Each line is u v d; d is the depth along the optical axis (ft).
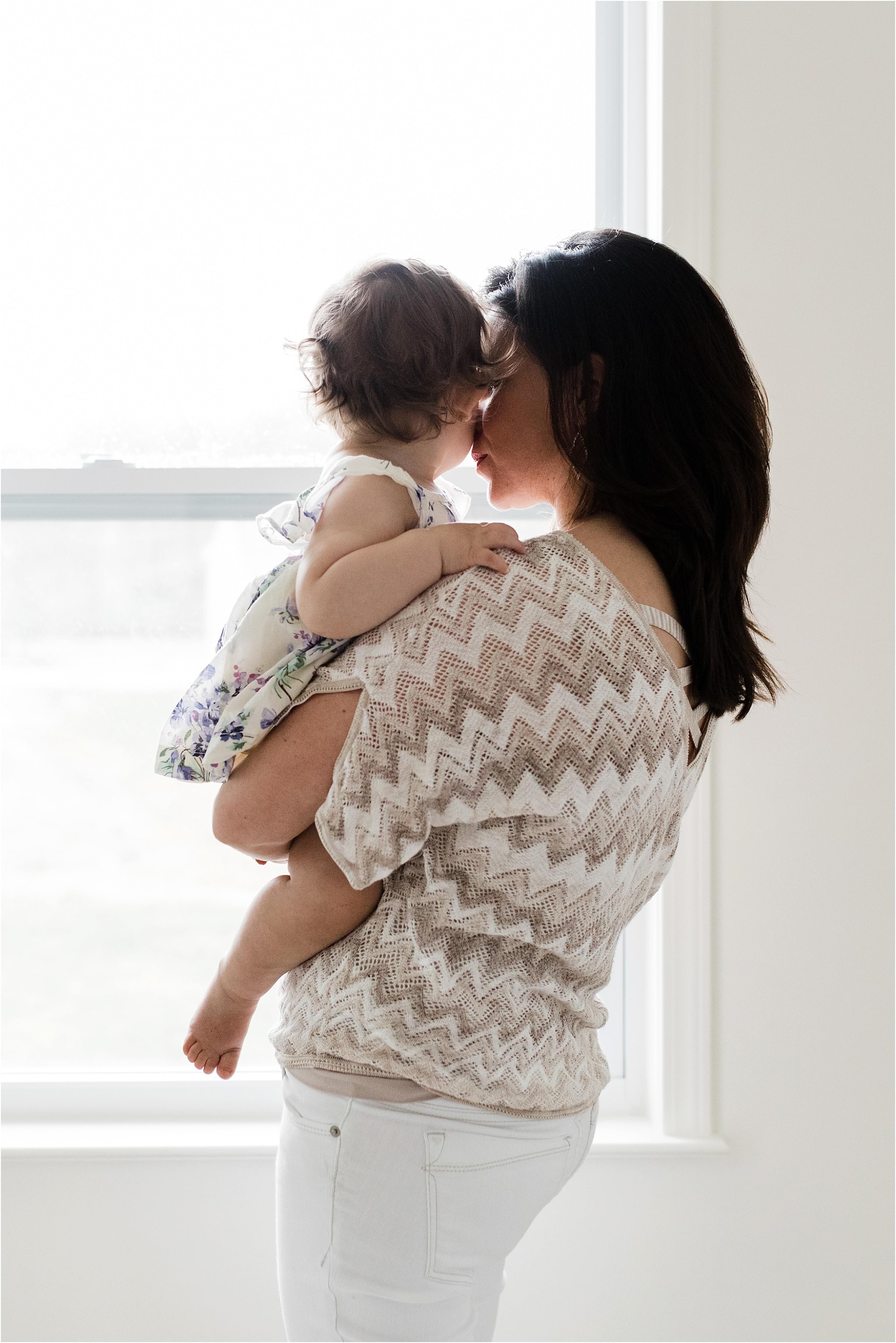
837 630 4.86
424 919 2.50
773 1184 4.98
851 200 4.78
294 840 2.79
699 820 4.88
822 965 4.93
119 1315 4.91
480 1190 2.60
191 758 3.04
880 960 4.93
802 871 4.91
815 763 4.89
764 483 2.74
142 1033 5.35
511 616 2.37
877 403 4.81
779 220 4.77
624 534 2.65
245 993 3.03
